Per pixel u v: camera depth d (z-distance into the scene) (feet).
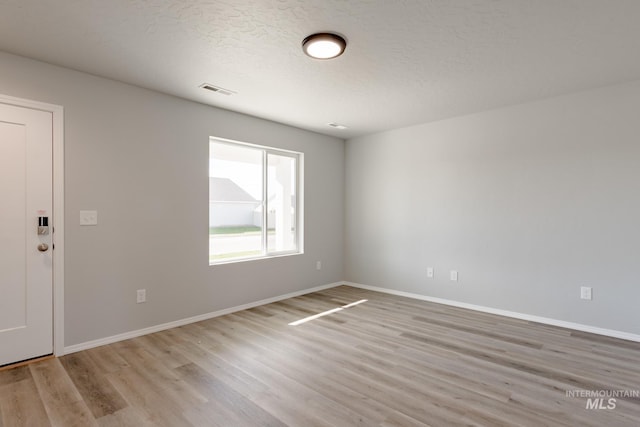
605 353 8.89
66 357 8.60
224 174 13.30
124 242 9.87
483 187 12.80
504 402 6.61
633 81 9.86
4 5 6.16
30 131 8.31
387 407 6.45
